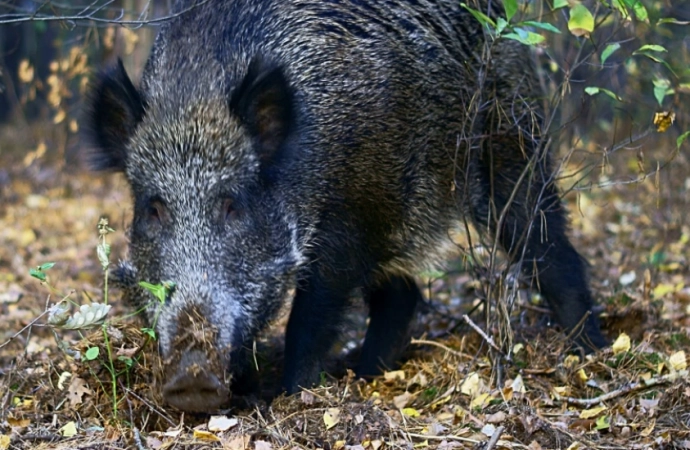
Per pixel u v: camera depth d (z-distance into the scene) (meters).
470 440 7.76
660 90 9.66
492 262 9.66
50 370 9.08
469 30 10.52
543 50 11.66
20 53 24.73
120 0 19.27
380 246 9.77
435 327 11.60
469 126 10.13
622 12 8.91
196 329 7.57
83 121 8.95
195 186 8.12
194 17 9.16
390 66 9.52
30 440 7.85
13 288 13.48
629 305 11.12
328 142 8.98
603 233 15.87
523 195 10.56
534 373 9.38
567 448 7.60
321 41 9.20
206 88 8.59
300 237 8.81
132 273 8.32
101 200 19.97
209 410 7.61
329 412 8.09
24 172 21.89
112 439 7.70
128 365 8.20
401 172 9.70
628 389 8.75
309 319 9.26
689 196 16.20
